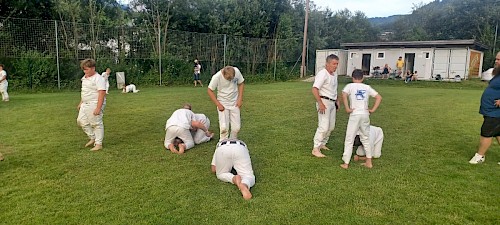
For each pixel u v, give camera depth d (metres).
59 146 5.34
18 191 3.58
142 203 3.33
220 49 21.25
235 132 5.27
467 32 41.62
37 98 11.62
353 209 3.22
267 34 27.27
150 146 5.41
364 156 4.78
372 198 3.46
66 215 3.07
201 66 20.44
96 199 3.41
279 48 24.56
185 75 19.53
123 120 7.52
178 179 3.96
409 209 3.22
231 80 4.98
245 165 3.86
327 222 2.98
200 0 23.42
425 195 3.53
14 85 14.41
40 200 3.37
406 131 6.57
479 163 4.59
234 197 3.47
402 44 24.52
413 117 8.10
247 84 20.45
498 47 36.03
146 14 21.17
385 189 3.69
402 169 4.35
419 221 3.00
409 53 24.62
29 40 14.88
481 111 4.50
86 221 2.97
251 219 3.03
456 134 6.32
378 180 3.96
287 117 8.02
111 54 17.31
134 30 18.11
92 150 5.13
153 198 3.44
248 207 3.25
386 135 6.24
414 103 10.69
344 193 3.59
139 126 6.91
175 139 5.32
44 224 2.91
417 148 5.35
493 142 5.70
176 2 21.78
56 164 4.46
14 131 6.35
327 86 4.78
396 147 5.42
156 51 18.81
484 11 40.62
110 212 3.14
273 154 5.02
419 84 20.36
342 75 27.78
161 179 3.96
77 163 4.52
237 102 5.18
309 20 32.44
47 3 17.44
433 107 9.82
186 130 5.20
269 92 13.77
